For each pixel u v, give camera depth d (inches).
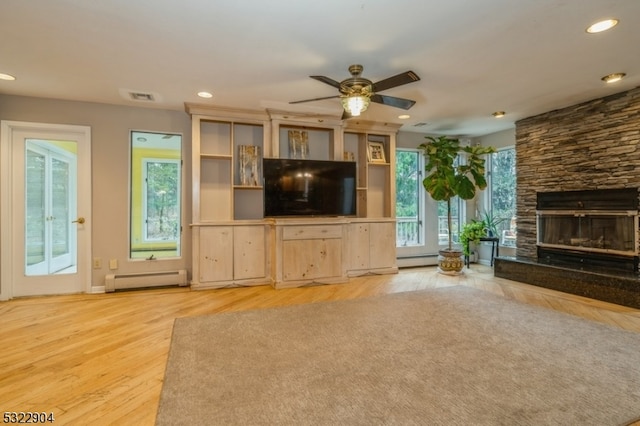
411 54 111.5
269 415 64.3
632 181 146.3
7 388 75.4
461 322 116.0
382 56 112.7
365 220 197.5
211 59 114.7
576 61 118.0
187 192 177.0
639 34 99.3
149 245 174.6
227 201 182.2
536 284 169.6
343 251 182.4
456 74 128.9
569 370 81.5
